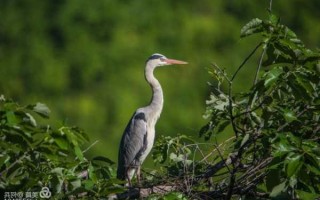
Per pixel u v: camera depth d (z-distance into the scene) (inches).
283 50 316.2
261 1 1489.9
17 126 285.3
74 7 1439.5
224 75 326.3
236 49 1402.6
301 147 283.7
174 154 358.9
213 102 339.6
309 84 308.8
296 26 1486.2
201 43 1428.4
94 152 1131.3
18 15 1437.0
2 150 296.2
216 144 335.0
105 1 1445.6
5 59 1379.2
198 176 334.3
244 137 319.9
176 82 1311.5
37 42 1406.3
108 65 1358.3
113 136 1203.9
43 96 1317.7
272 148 310.0
